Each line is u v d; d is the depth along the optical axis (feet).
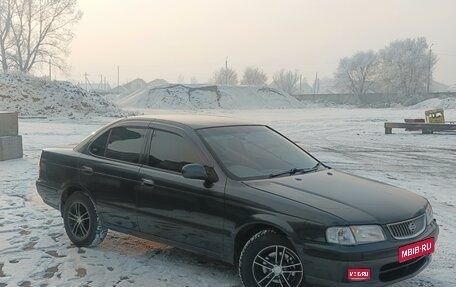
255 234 14.43
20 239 20.16
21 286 15.33
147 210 16.96
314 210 13.38
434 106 244.83
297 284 13.55
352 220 13.00
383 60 360.07
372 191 15.35
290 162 17.35
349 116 160.04
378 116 158.92
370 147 64.64
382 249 12.89
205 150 16.08
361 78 367.04
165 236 16.63
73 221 19.66
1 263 17.34
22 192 29.73
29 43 197.88
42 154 21.36
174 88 285.02
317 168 17.69
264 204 14.08
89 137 20.20
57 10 195.72
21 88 135.03
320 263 12.94
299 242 13.26
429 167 46.26
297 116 161.48
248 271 14.38
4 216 23.82
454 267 17.63
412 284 15.88
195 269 16.90
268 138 18.60
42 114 124.98
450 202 29.78
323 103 325.21
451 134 84.02
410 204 14.75
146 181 16.93
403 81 341.21
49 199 20.76
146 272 16.60
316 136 81.76
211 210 15.17
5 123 43.62
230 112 202.49
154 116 18.90
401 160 51.31
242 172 15.65
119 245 19.61
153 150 17.48
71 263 17.43
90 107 139.13
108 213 18.38
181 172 16.25
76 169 19.42
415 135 82.94
